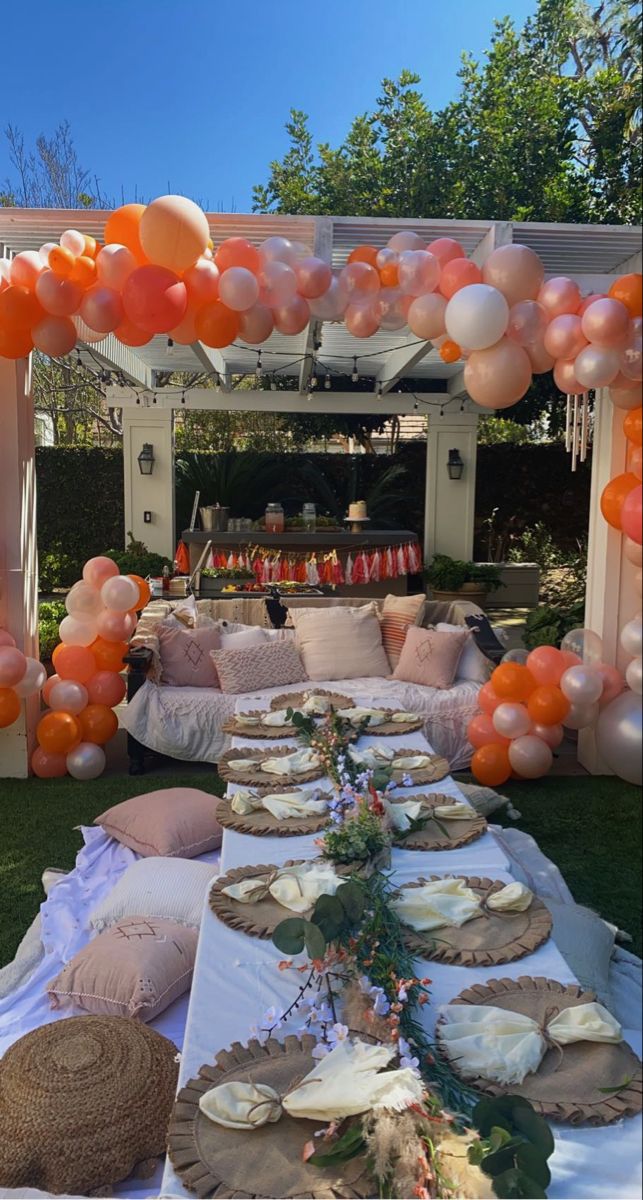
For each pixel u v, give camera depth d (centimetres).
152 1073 181
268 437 1283
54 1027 196
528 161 723
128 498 999
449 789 286
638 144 480
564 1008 156
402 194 888
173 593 762
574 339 301
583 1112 131
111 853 332
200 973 176
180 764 492
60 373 1288
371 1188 122
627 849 212
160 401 971
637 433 253
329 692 436
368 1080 131
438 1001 162
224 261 357
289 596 604
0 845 373
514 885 199
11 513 450
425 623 564
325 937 161
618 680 233
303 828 247
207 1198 123
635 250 402
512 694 383
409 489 1226
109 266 345
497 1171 115
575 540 1170
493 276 316
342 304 364
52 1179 161
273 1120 135
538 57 643
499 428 1250
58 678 470
